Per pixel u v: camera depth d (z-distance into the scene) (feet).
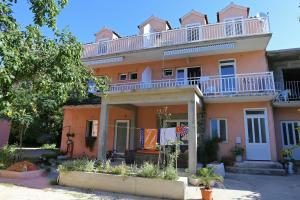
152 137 37.42
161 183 22.75
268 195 23.73
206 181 22.13
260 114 42.83
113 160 44.83
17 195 21.84
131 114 51.24
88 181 25.73
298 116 44.11
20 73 19.53
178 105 47.80
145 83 49.57
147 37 51.06
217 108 45.11
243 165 38.73
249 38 40.91
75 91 27.40
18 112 27.48
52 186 26.18
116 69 56.54
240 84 43.14
